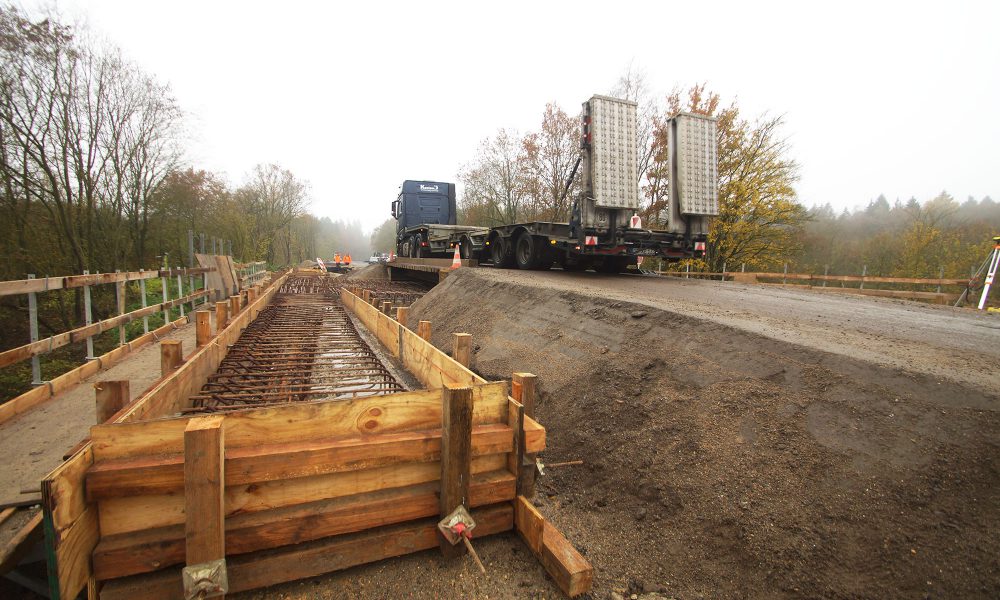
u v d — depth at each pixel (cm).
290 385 495
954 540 194
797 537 222
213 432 189
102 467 191
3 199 1130
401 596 226
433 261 1437
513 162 2670
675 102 1989
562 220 2362
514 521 276
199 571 189
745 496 252
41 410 524
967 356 331
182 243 2048
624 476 311
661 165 2044
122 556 194
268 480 212
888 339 384
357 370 586
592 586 234
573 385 436
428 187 2022
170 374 382
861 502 223
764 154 1836
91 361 677
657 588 231
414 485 252
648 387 374
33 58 1108
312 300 1425
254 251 3747
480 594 229
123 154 1438
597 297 568
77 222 1325
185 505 188
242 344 686
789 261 2038
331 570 229
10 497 354
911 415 251
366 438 238
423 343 528
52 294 1255
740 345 367
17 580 225
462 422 239
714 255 1953
